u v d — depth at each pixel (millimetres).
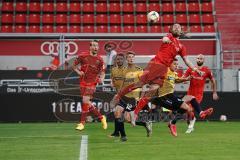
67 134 25781
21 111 35969
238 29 50500
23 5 51656
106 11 51906
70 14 51375
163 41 21766
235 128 30781
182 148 19000
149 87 22078
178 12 52031
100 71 28625
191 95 29062
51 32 49375
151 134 25969
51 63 43875
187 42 45156
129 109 22781
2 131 27969
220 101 37312
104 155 16734
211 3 52812
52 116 36188
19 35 44906
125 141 21781
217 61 43438
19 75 36281
